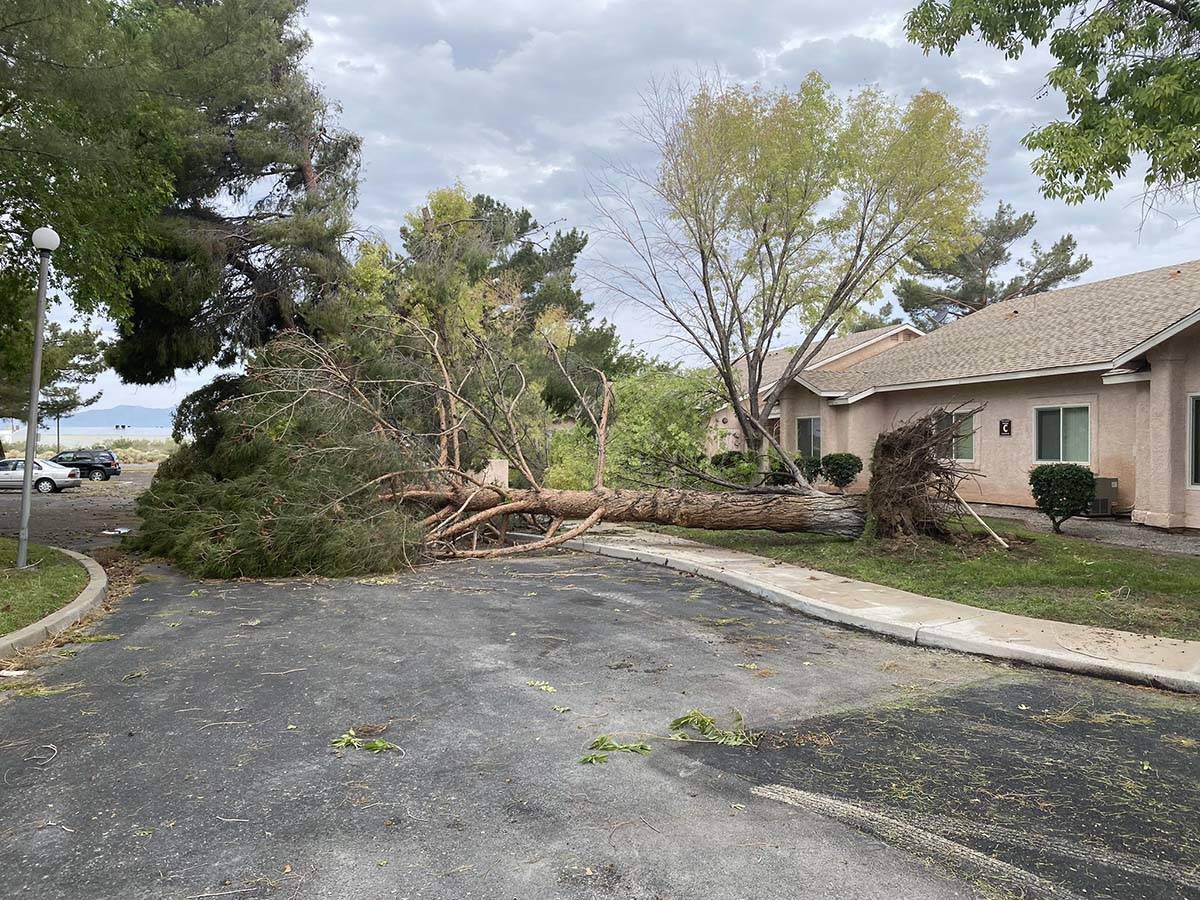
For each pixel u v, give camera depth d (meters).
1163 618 7.27
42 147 10.24
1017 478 17.67
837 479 20.44
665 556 11.71
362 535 10.70
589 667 6.12
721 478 14.67
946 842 3.35
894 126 18.59
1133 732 4.73
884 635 7.30
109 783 3.94
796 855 3.23
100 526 17.02
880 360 23.44
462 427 14.09
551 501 13.48
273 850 3.26
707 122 18.30
